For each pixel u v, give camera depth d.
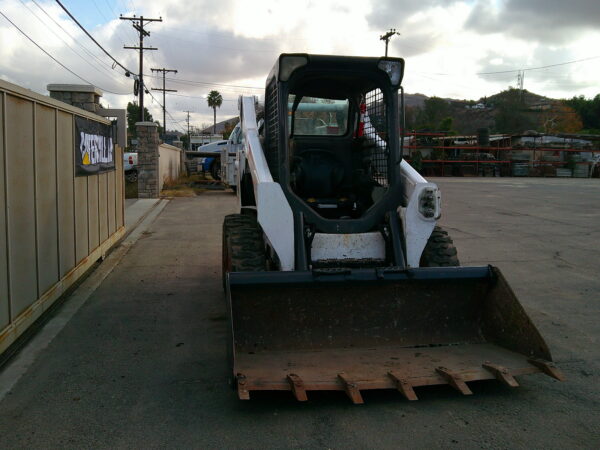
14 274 4.72
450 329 4.49
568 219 13.88
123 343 5.12
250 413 3.74
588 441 3.38
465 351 4.23
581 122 84.62
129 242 10.55
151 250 9.80
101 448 3.29
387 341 4.37
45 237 5.61
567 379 4.31
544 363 3.79
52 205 5.86
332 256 4.77
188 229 12.23
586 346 5.07
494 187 25.02
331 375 3.72
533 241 10.70
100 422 3.61
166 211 15.47
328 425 3.58
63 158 6.27
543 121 83.69
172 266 8.50
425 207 4.84
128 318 5.89
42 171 5.50
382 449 3.29
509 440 3.38
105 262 8.70
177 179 26.20
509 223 13.16
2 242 4.43
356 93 5.67
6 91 4.50
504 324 4.28
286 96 4.81
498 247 10.08
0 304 4.38
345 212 5.49
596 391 4.09
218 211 15.47
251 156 5.32
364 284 4.29
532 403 3.89
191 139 48.31
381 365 3.94
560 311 6.19
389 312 4.43
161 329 5.54
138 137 18.58
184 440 3.39
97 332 5.42
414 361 4.02
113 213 9.47
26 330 5.40
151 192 18.84
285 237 4.62
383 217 4.97
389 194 5.00
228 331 3.62
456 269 4.40
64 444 3.33
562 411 3.77
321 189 5.53
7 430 3.49
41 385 4.18
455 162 39.91
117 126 10.40
